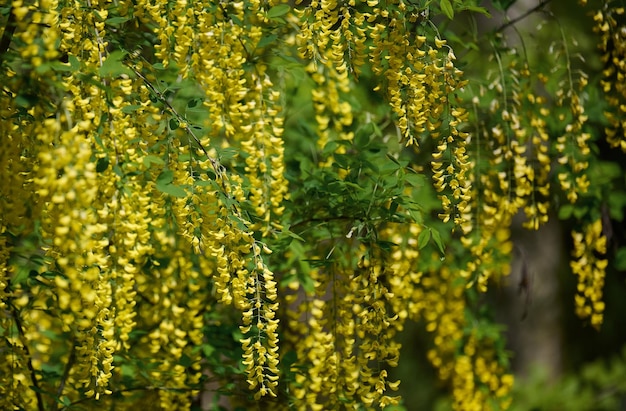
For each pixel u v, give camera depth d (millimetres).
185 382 5477
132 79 4516
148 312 5586
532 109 5973
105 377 4254
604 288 11852
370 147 5453
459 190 4551
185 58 4492
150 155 4387
